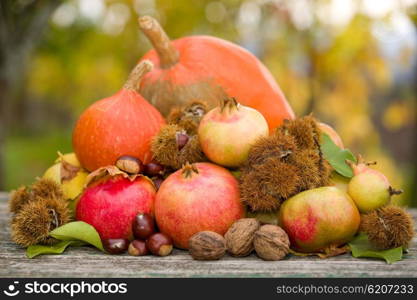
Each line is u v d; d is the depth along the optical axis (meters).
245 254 1.50
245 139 1.52
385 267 1.47
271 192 1.49
